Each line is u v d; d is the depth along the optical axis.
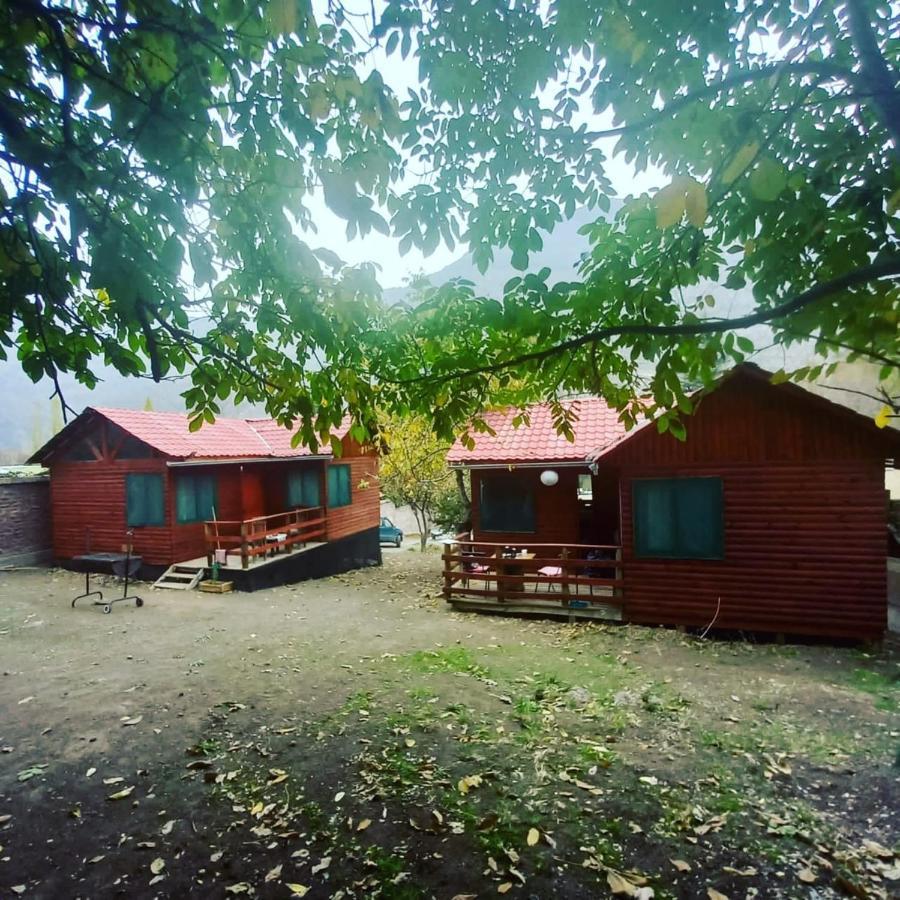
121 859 4.02
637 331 2.68
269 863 3.97
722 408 9.11
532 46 2.51
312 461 16.98
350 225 2.25
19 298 2.46
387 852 4.06
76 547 15.34
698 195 1.95
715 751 5.38
